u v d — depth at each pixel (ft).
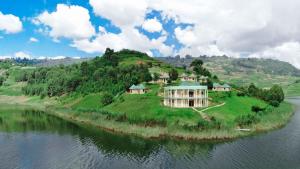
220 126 427.33
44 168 309.63
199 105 522.88
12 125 549.54
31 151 372.17
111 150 372.99
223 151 362.12
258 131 468.75
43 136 454.81
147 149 374.43
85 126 533.96
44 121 593.42
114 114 523.70
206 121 433.48
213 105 538.47
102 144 402.11
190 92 543.39
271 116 535.60
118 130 477.77
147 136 429.79
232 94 655.76
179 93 524.11
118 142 410.93
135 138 430.61
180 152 359.87
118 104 606.14
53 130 499.51
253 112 532.32
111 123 501.97
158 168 308.19
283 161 327.06
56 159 339.36
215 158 336.90
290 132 467.93
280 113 592.19
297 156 344.28
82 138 438.40
